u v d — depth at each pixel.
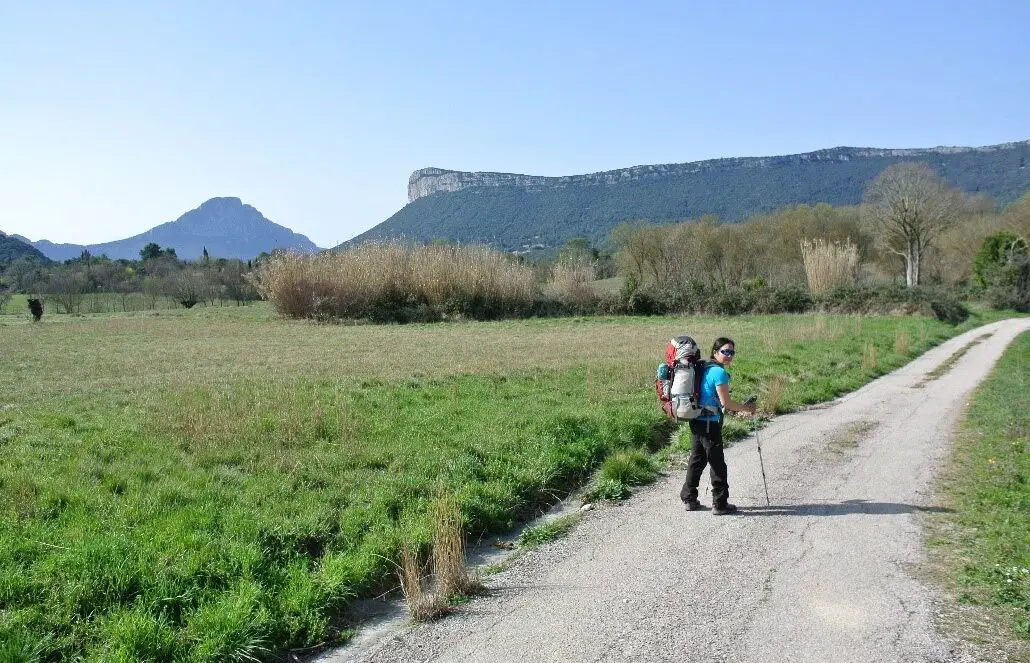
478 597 5.30
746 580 5.36
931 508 7.05
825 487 7.93
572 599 5.16
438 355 19.62
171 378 15.19
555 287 43.28
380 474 7.74
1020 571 5.21
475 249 42.28
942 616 4.69
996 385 15.70
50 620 4.46
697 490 7.32
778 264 69.50
